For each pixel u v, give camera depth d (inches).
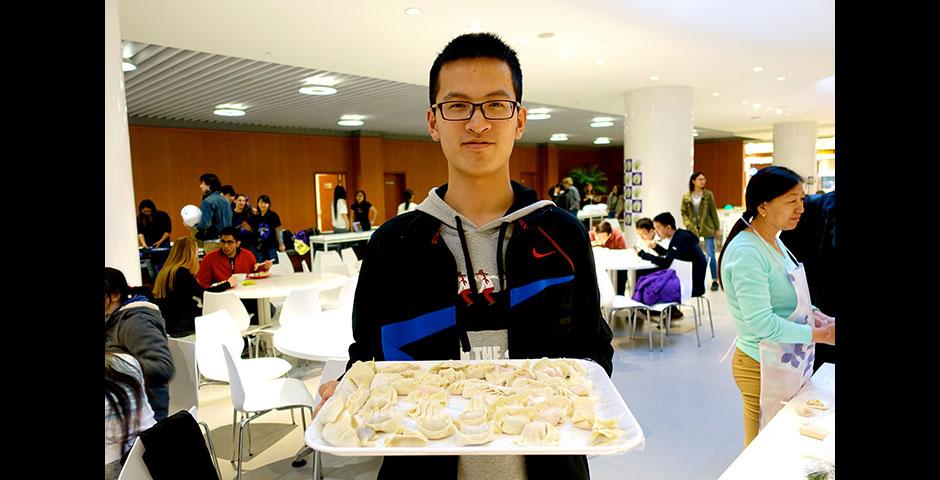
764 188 72.2
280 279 204.8
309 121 490.3
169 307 168.6
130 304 88.3
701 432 126.7
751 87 329.1
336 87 327.0
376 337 44.3
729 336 205.9
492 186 42.4
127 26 182.9
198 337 121.3
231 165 490.9
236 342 129.3
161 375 86.0
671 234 233.0
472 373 39.6
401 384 37.9
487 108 39.6
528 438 31.5
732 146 757.9
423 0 163.9
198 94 339.9
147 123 435.2
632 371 169.0
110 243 113.2
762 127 596.1
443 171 688.4
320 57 228.1
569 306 42.5
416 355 42.1
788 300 73.5
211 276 203.8
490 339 42.2
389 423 33.4
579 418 33.3
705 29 200.5
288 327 125.8
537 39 210.4
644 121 319.6
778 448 54.4
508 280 41.3
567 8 174.7
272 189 522.3
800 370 66.2
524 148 800.3
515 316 41.2
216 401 150.0
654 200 320.5
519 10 175.2
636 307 187.5
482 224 43.1
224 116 437.7
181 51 239.9
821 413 61.7
